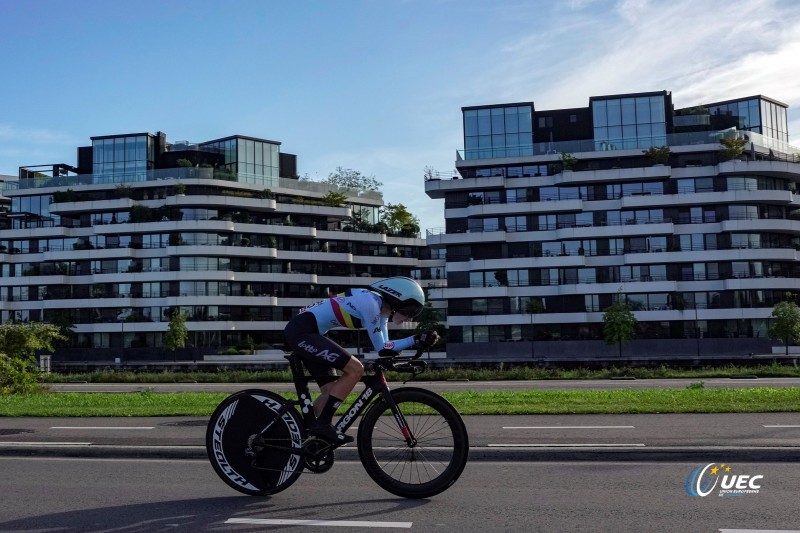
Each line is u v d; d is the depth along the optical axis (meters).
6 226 87.81
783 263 72.50
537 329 73.50
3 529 5.73
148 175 83.00
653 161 73.44
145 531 5.64
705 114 79.31
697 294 71.25
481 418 12.14
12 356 23.30
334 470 8.17
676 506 6.29
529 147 76.31
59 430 11.29
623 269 73.00
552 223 75.44
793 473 7.69
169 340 75.00
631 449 8.61
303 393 6.64
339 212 89.25
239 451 6.68
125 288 81.62
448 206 77.44
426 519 5.91
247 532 5.58
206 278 80.31
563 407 13.18
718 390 17.67
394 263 92.94
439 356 76.50
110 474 8.05
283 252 85.75
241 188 84.38
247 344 79.25
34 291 83.31
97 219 83.31
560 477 7.62
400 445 6.59
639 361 49.84
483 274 75.62
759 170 71.25
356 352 72.69
